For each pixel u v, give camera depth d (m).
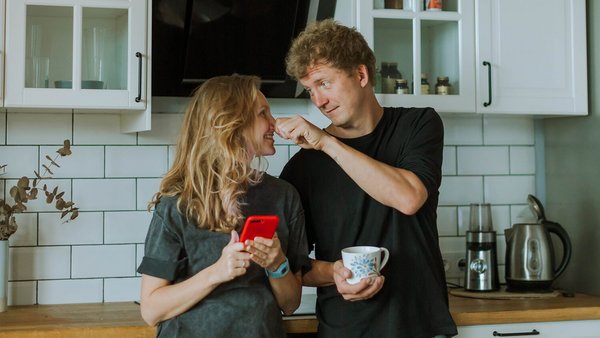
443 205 3.10
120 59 2.48
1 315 2.47
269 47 2.68
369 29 2.67
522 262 2.83
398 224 2.04
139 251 2.81
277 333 1.83
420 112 2.13
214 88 1.88
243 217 1.86
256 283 1.83
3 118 2.71
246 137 1.86
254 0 2.58
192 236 1.80
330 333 2.05
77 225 2.76
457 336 2.44
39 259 2.72
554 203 3.12
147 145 2.82
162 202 1.83
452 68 2.78
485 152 3.15
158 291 1.77
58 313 2.51
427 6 2.76
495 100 2.80
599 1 2.89
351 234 2.07
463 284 3.09
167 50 2.67
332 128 2.17
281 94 2.81
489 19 2.80
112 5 2.45
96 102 2.44
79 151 2.77
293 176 2.14
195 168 1.82
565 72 2.88
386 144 2.10
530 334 2.49
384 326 2.01
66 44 2.44
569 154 3.03
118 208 2.79
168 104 2.84
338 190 2.08
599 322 2.56
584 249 2.95
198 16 2.56
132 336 2.24
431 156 2.04
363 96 2.05
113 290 2.78
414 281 2.04
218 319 1.77
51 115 2.75
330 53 1.96
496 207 3.16
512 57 2.82
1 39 2.38
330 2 2.73
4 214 2.58
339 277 1.93
